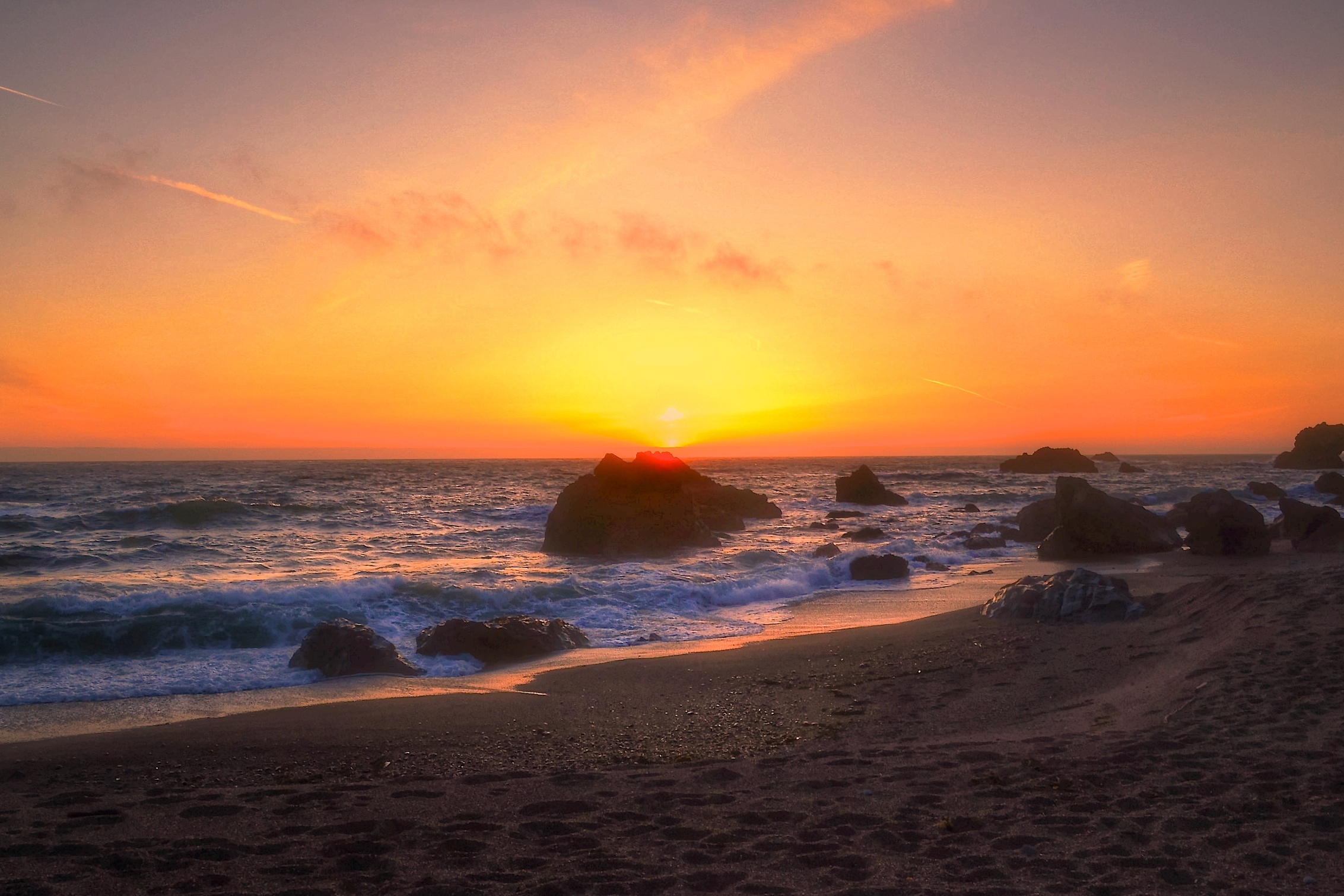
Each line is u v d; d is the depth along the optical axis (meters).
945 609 17.58
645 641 14.64
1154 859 4.91
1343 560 20.59
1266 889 4.51
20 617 14.55
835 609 17.88
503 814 5.95
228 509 36.47
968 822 5.58
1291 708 7.46
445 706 10.12
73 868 4.98
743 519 42.44
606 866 4.98
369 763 7.81
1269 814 5.46
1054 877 4.75
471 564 23.89
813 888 4.66
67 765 7.81
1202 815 5.50
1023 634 12.92
